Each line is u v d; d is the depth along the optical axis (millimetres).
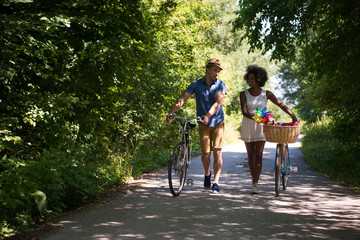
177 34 13508
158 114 10680
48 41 5199
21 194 4004
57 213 4426
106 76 6379
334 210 4906
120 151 8609
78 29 6332
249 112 6277
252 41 10539
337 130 11562
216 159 6266
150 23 8453
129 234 3725
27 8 5539
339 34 9570
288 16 9844
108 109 7172
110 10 6723
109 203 5180
